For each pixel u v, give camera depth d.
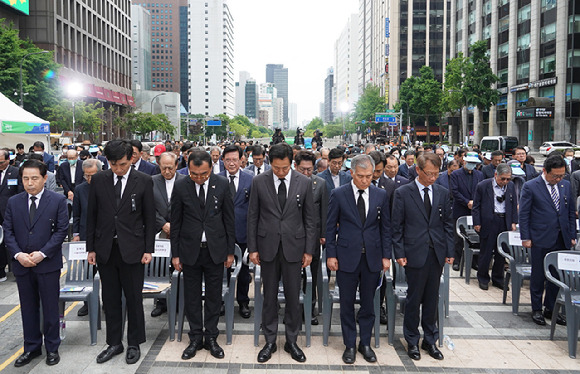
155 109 106.62
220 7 184.38
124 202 4.79
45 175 4.86
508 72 50.66
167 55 173.62
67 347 5.16
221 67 185.00
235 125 136.88
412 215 4.91
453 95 46.94
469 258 7.71
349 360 4.77
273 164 4.75
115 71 77.50
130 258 4.76
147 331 5.62
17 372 4.56
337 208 4.92
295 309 4.95
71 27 60.75
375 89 83.69
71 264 5.76
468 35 60.22
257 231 4.98
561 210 5.91
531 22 46.44
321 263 6.14
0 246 7.58
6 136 16.22
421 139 81.81
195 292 4.98
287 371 4.59
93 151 11.04
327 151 7.98
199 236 4.88
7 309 6.34
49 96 39.50
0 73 34.84
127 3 84.12
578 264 5.29
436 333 5.05
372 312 4.95
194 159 4.72
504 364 4.78
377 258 4.88
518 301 6.22
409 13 89.69
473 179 8.50
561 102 42.56
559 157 5.83
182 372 4.57
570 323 4.94
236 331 5.65
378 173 6.77
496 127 54.25
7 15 52.00
